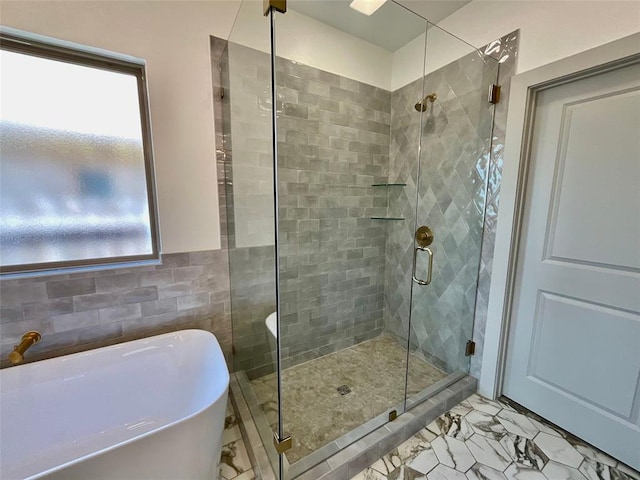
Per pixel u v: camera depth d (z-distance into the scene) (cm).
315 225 203
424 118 202
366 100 214
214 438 110
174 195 156
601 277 131
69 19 124
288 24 171
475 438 146
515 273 164
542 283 153
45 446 122
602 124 126
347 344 228
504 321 167
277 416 130
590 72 125
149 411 144
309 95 188
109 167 149
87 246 148
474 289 179
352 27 191
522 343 165
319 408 159
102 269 142
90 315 142
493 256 168
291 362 199
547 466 130
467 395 177
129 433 137
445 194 193
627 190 121
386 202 238
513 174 154
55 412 125
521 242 160
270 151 136
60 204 140
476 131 171
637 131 117
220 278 176
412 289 217
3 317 125
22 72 128
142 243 161
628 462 128
